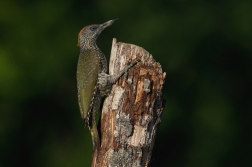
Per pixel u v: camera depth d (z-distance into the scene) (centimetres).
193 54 2150
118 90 945
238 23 2192
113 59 973
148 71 938
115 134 934
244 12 2198
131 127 930
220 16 2198
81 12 2197
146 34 2145
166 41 2147
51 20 2167
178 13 2188
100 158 951
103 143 952
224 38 2178
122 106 937
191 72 2138
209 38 2166
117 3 2188
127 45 966
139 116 932
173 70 2127
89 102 1055
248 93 2169
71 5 2200
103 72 1093
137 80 938
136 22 2169
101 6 2200
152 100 934
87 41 1194
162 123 2044
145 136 930
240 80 2173
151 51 2133
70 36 2150
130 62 951
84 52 1159
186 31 2166
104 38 2162
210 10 2200
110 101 960
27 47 2123
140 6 2183
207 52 2161
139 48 962
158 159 2028
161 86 937
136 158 929
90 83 1079
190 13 2188
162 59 2131
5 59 2089
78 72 1105
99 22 2192
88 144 2030
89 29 1201
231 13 2200
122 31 2169
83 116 1067
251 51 2183
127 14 2180
